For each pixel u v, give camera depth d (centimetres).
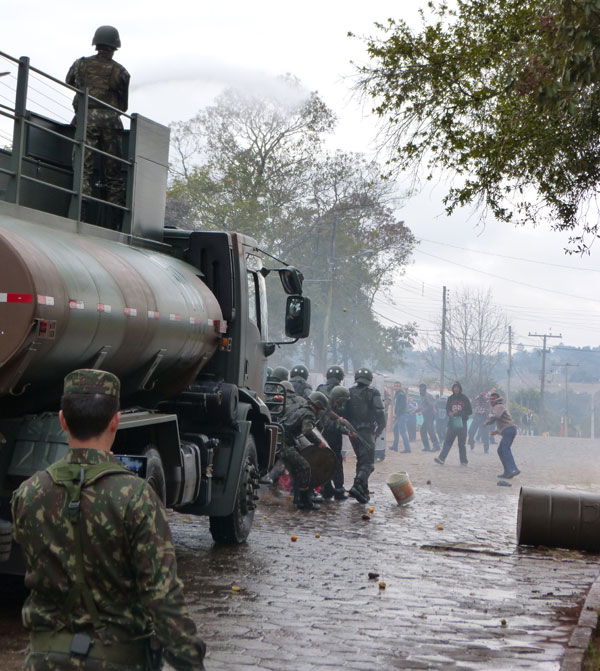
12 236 559
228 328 979
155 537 265
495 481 1933
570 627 662
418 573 852
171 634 260
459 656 571
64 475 268
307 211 5003
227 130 4469
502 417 1988
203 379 978
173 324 758
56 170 825
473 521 1260
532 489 1059
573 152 937
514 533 1159
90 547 262
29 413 616
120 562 264
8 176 708
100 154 824
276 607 687
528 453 3167
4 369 547
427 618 673
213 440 927
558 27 716
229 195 4475
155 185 888
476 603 732
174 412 941
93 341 623
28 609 267
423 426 2920
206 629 612
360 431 1427
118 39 900
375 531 1119
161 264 809
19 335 538
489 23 976
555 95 763
